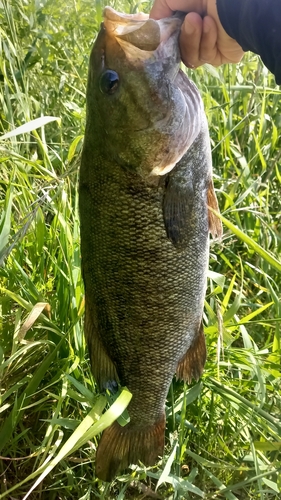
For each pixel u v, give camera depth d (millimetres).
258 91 729
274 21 377
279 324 578
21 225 544
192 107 404
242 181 679
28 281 501
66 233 518
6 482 501
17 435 497
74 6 776
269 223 701
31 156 671
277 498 521
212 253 683
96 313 443
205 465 513
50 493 503
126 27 376
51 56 751
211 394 552
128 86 384
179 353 459
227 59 453
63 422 444
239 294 548
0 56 620
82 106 757
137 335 437
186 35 399
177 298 430
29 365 526
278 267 447
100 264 422
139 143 391
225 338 522
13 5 751
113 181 402
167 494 526
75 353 516
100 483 503
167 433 546
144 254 411
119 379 465
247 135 775
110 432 466
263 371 551
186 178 409
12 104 697
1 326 521
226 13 393
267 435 555
